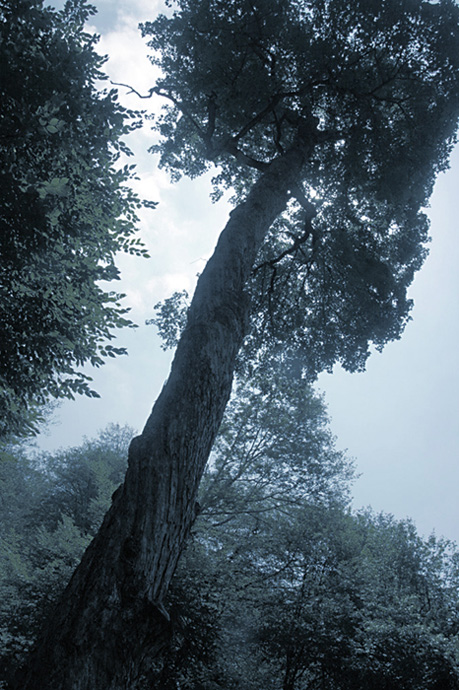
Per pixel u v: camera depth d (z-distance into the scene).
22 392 8.48
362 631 14.69
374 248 17.09
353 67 14.16
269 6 13.61
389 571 18.89
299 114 15.08
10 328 7.66
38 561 15.63
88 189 8.65
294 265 18.09
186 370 6.52
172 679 11.89
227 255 8.79
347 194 16.98
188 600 12.55
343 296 17.34
